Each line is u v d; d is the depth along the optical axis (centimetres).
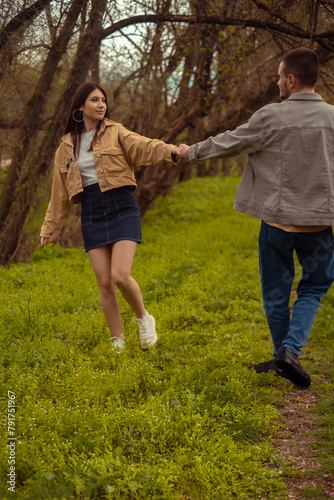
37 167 784
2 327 389
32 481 211
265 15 635
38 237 845
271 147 296
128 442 246
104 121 342
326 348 418
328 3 571
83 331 395
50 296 487
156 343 390
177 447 247
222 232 1014
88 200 343
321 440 268
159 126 1051
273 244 321
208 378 321
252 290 580
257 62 876
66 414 259
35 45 691
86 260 706
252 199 310
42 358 337
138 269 657
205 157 317
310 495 217
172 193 1675
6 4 605
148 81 920
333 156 294
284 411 302
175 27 801
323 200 291
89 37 706
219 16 663
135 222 343
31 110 762
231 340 423
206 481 219
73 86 740
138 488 213
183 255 778
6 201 800
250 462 238
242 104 941
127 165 343
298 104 296
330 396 313
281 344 324
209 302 517
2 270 611
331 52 625
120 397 290
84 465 224
